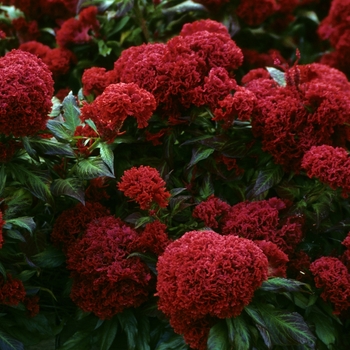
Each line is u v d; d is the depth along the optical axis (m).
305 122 1.40
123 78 1.42
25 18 1.80
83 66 1.72
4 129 1.27
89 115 1.33
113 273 1.30
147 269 1.31
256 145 1.42
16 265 1.31
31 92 1.27
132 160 1.41
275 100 1.41
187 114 1.42
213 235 1.27
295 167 1.40
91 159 1.34
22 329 1.33
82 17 1.68
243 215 1.35
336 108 1.37
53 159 1.36
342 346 1.35
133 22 1.74
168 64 1.38
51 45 1.82
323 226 1.39
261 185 1.39
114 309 1.32
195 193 1.40
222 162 1.42
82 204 1.36
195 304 1.24
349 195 1.41
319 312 1.34
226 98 1.37
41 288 1.32
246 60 1.74
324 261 1.33
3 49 1.78
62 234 1.34
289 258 1.36
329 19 1.78
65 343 1.33
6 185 1.34
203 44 1.41
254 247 1.26
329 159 1.33
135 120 1.39
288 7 1.79
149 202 1.29
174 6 1.72
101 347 1.32
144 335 1.33
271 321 1.27
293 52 1.85
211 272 1.23
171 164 1.40
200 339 1.27
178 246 1.27
